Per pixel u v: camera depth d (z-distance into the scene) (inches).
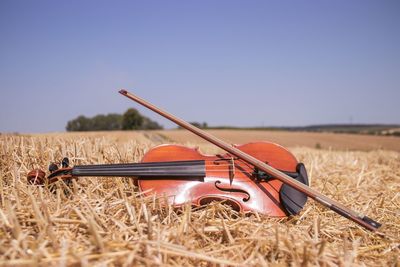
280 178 41.0
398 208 49.1
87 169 41.8
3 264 31.1
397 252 38.1
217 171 43.9
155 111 44.1
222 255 35.4
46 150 54.2
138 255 33.6
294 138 378.9
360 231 40.8
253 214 41.9
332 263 34.4
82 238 35.3
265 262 33.8
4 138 59.5
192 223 38.4
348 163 81.9
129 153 57.2
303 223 42.4
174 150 45.0
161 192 42.6
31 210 37.5
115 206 40.4
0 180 42.3
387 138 402.3
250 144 45.7
